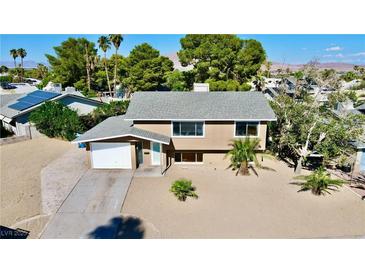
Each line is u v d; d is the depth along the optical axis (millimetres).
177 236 14406
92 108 37250
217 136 23109
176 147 23406
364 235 14773
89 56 66875
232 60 46875
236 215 16531
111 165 22703
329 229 15297
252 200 18328
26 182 20297
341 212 17031
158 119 22109
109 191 18969
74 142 21250
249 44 48562
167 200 18047
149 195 18656
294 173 22766
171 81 55000
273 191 19578
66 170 22484
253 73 48781
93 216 16062
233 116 22266
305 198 18656
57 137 31812
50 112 30844
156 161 23625
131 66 57188
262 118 22094
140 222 15633
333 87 24203
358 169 23531
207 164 24422
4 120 32688
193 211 16891
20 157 25688
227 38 47281
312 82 25750
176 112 22891
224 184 20609
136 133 21531
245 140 22172
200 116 22328
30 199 17859
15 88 67625
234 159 22484
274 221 16000
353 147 22203
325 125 21781
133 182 20500
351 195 19234
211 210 17031
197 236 14445
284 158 26359
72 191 18922
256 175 22250
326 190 19734
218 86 44531
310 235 14703
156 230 14930
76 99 35781
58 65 64562
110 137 21312
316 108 23625
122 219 15867
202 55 47688
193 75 53250
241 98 25000
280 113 25484
